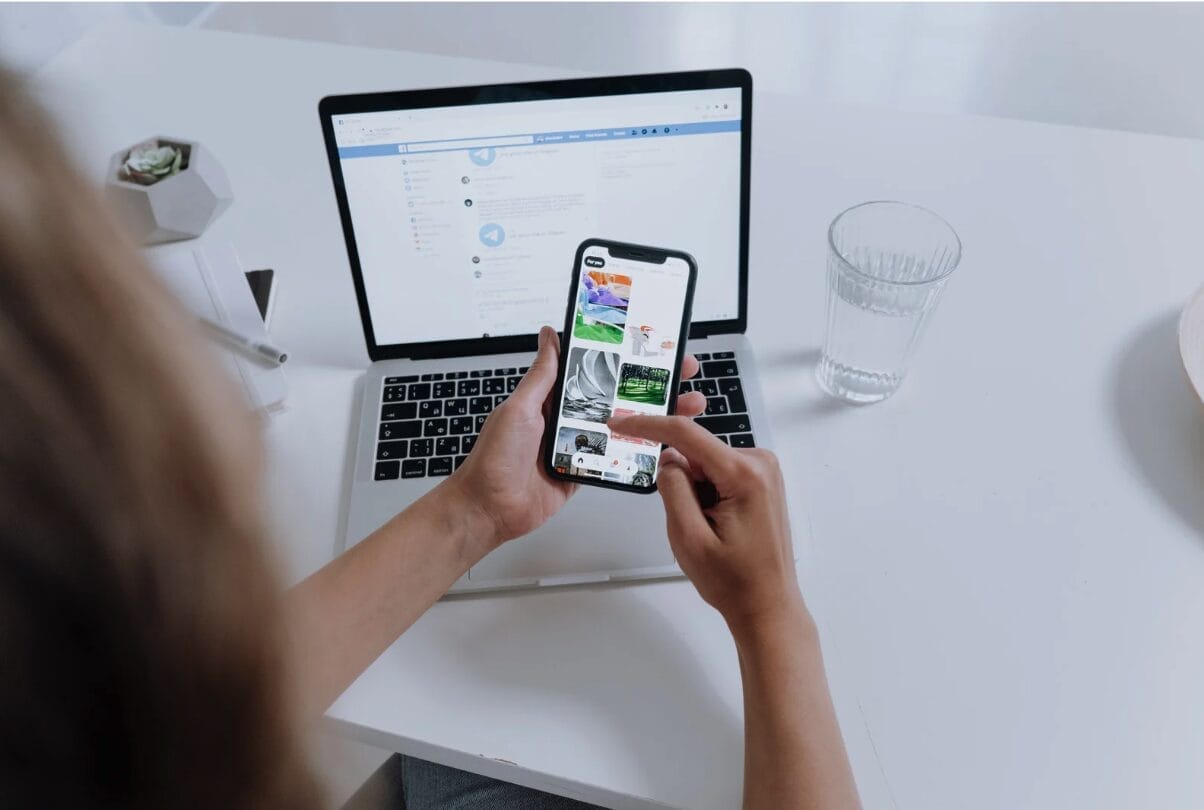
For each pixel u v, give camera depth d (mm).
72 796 207
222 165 950
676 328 650
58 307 180
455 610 627
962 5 2170
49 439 177
